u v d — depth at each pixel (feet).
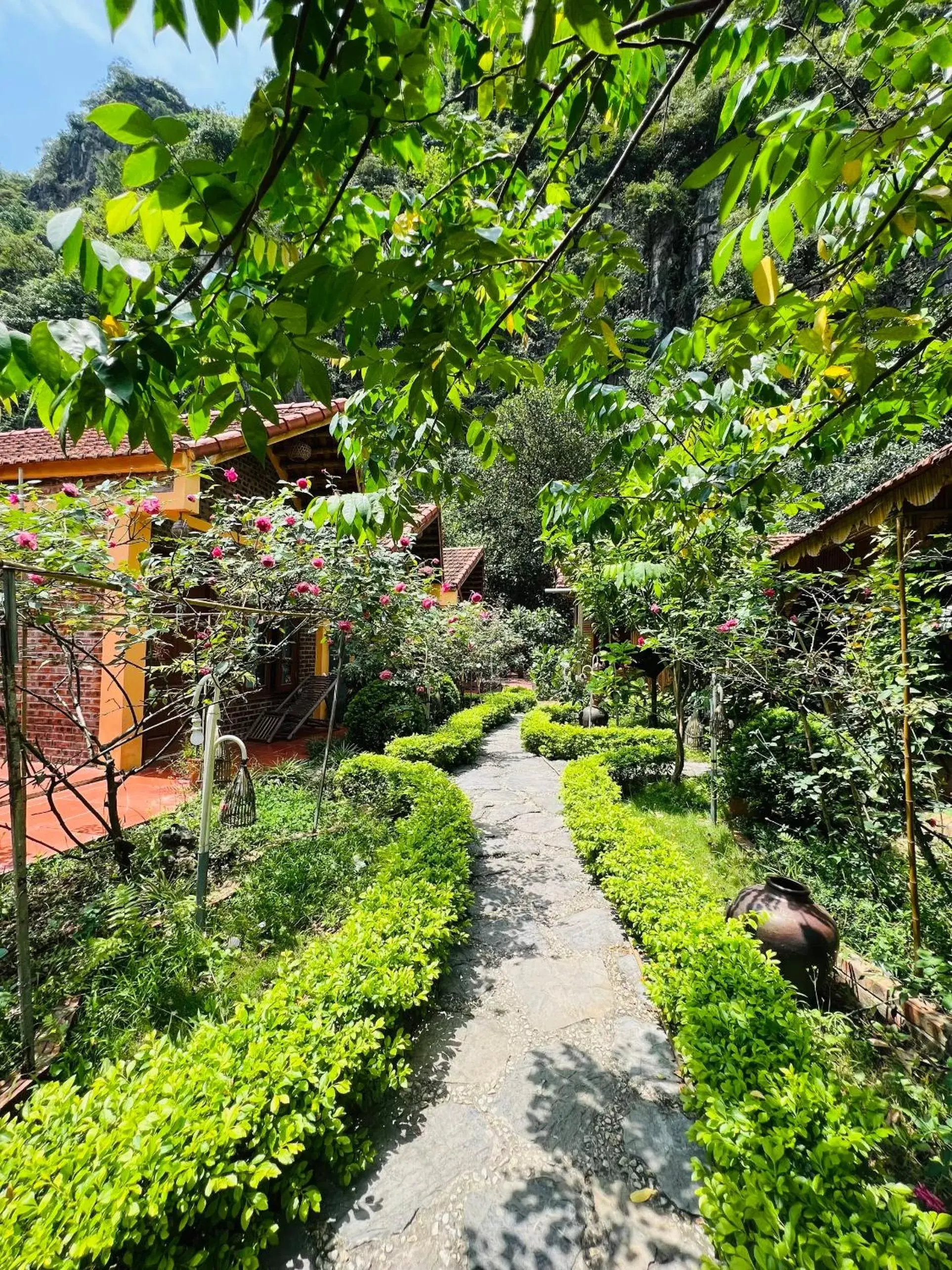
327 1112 5.26
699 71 4.33
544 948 9.30
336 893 10.31
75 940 8.11
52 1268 3.75
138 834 11.18
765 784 13.26
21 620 8.75
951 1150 4.92
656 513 7.02
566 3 1.97
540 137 5.32
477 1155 5.61
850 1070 6.38
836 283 4.41
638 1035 7.32
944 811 10.14
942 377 5.74
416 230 4.66
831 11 4.01
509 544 69.72
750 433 6.32
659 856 10.53
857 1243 3.73
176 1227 4.45
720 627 12.71
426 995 6.98
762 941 7.92
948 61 3.38
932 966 7.08
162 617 10.64
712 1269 4.06
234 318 2.86
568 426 66.18
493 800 17.42
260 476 22.09
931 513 12.84
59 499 9.70
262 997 7.02
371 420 5.80
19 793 6.13
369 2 2.30
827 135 2.60
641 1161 5.55
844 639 11.98
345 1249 4.74
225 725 20.57
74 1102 4.99
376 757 17.15
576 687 31.60
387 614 15.14
